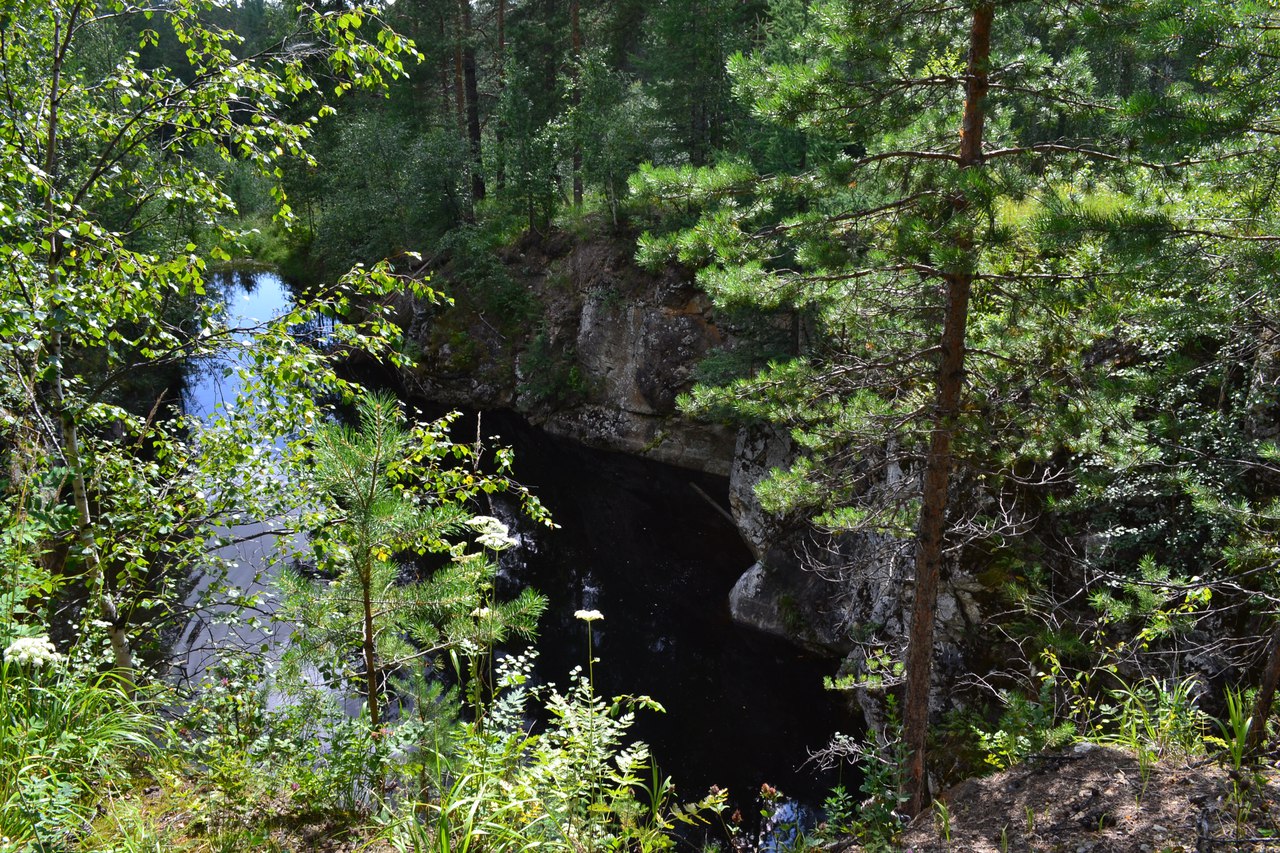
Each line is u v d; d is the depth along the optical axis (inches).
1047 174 230.4
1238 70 167.3
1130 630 306.5
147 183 256.5
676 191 264.5
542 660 554.6
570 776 150.5
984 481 377.4
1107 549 328.5
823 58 241.6
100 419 227.3
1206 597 235.0
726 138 871.7
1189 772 172.6
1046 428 248.8
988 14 225.6
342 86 262.5
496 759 145.1
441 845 121.8
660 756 462.9
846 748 326.0
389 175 1096.2
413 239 1111.6
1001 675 345.1
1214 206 202.8
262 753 166.1
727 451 844.6
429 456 251.3
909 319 282.2
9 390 193.5
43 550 175.5
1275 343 261.3
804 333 647.1
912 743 281.9
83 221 210.2
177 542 246.7
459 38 1125.7
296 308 256.1
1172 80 218.7
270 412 245.8
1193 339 302.0
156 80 248.5
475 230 1048.8
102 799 144.5
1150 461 270.8
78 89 242.2
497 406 1026.7
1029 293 236.2
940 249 213.3
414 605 173.3
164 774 156.9
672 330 874.8
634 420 911.0
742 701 512.4
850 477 288.8
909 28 238.7
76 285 216.1
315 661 174.2
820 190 261.3
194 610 238.7
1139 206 208.4
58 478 175.0
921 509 276.8
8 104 230.1
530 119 1042.7
